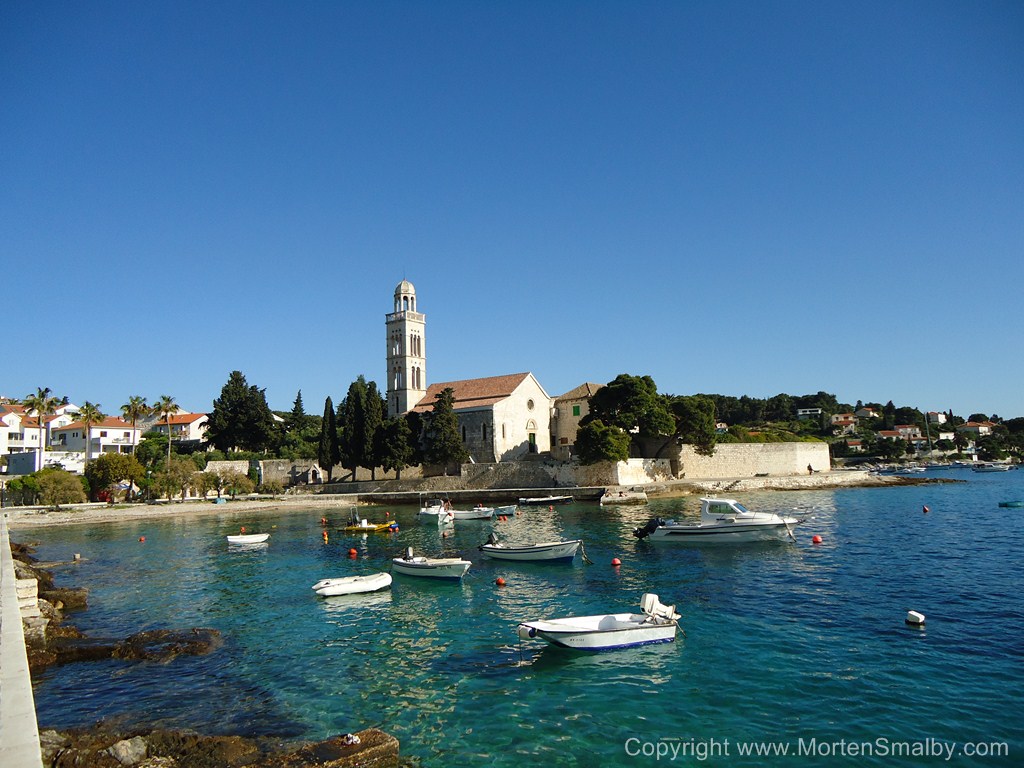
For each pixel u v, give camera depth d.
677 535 45.66
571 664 21.05
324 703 18.64
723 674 19.72
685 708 17.42
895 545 42.16
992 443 193.75
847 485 101.06
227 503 89.88
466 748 15.57
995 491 89.50
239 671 21.61
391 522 62.47
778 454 107.81
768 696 17.98
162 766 14.18
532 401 109.81
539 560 39.94
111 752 14.59
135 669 21.86
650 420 91.00
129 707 18.55
